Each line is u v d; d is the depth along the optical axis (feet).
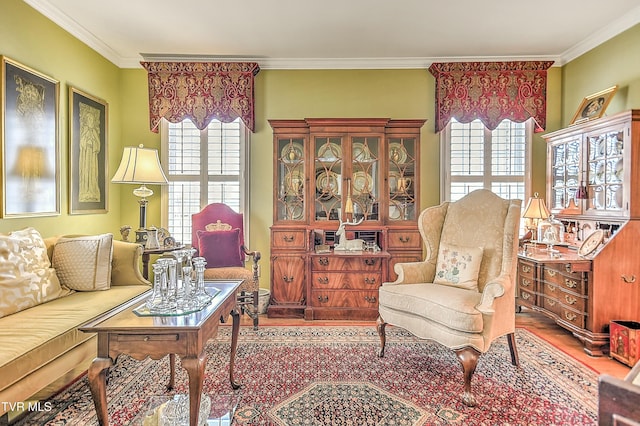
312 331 10.08
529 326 10.58
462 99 12.46
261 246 13.11
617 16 9.75
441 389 6.93
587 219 10.12
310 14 9.59
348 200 11.71
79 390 6.89
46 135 9.09
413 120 11.78
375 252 11.32
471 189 13.09
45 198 9.04
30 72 8.53
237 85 12.44
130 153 10.47
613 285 8.55
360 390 6.87
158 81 12.37
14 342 5.43
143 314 5.37
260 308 11.96
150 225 13.03
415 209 12.04
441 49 11.90
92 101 11.08
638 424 2.60
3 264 6.75
